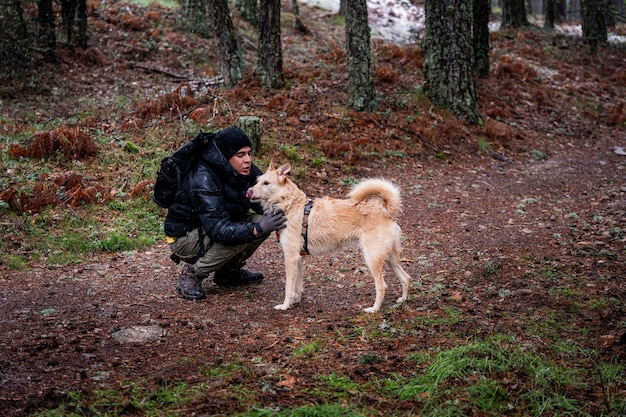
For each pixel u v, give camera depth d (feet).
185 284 19.34
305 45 67.05
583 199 33.60
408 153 39.47
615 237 25.48
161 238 26.05
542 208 31.68
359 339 15.56
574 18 121.19
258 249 25.43
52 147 31.58
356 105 41.96
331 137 38.52
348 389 12.62
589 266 21.54
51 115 42.19
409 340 15.37
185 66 55.67
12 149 31.01
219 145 18.33
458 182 36.27
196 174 18.28
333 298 19.44
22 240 23.89
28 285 20.30
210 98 41.91
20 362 13.75
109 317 17.29
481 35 54.54
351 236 17.81
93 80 49.96
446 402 11.96
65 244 24.12
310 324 16.85
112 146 34.24
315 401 12.08
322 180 34.09
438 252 24.47
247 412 11.33
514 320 16.60
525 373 13.25
